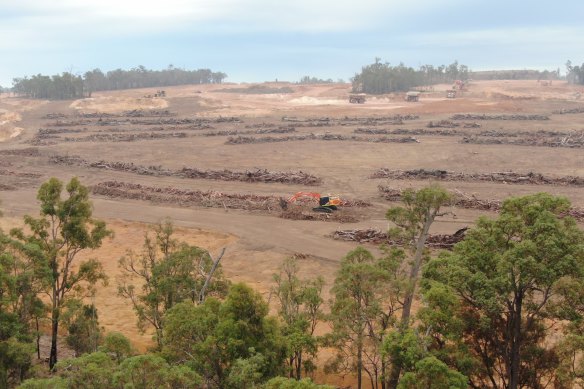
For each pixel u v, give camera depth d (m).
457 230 55.12
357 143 110.12
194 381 18.67
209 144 110.81
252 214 63.47
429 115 157.00
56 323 31.70
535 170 84.88
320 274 46.72
